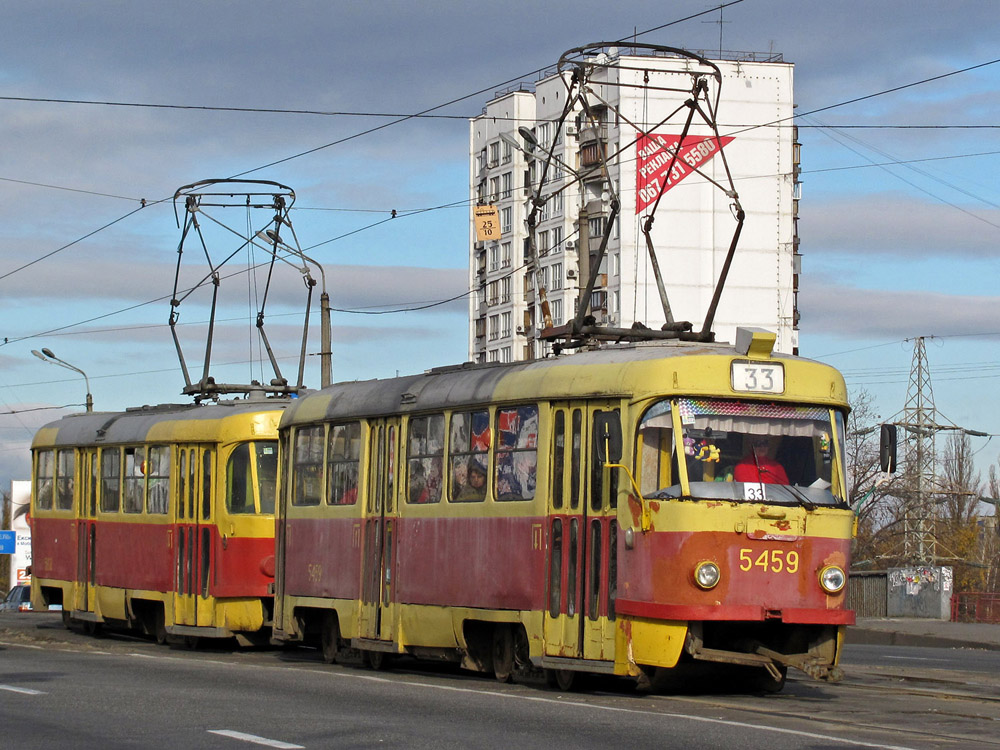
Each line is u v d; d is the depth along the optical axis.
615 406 15.39
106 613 26.48
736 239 17.78
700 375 14.97
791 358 15.39
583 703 13.91
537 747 10.66
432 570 18.05
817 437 15.27
